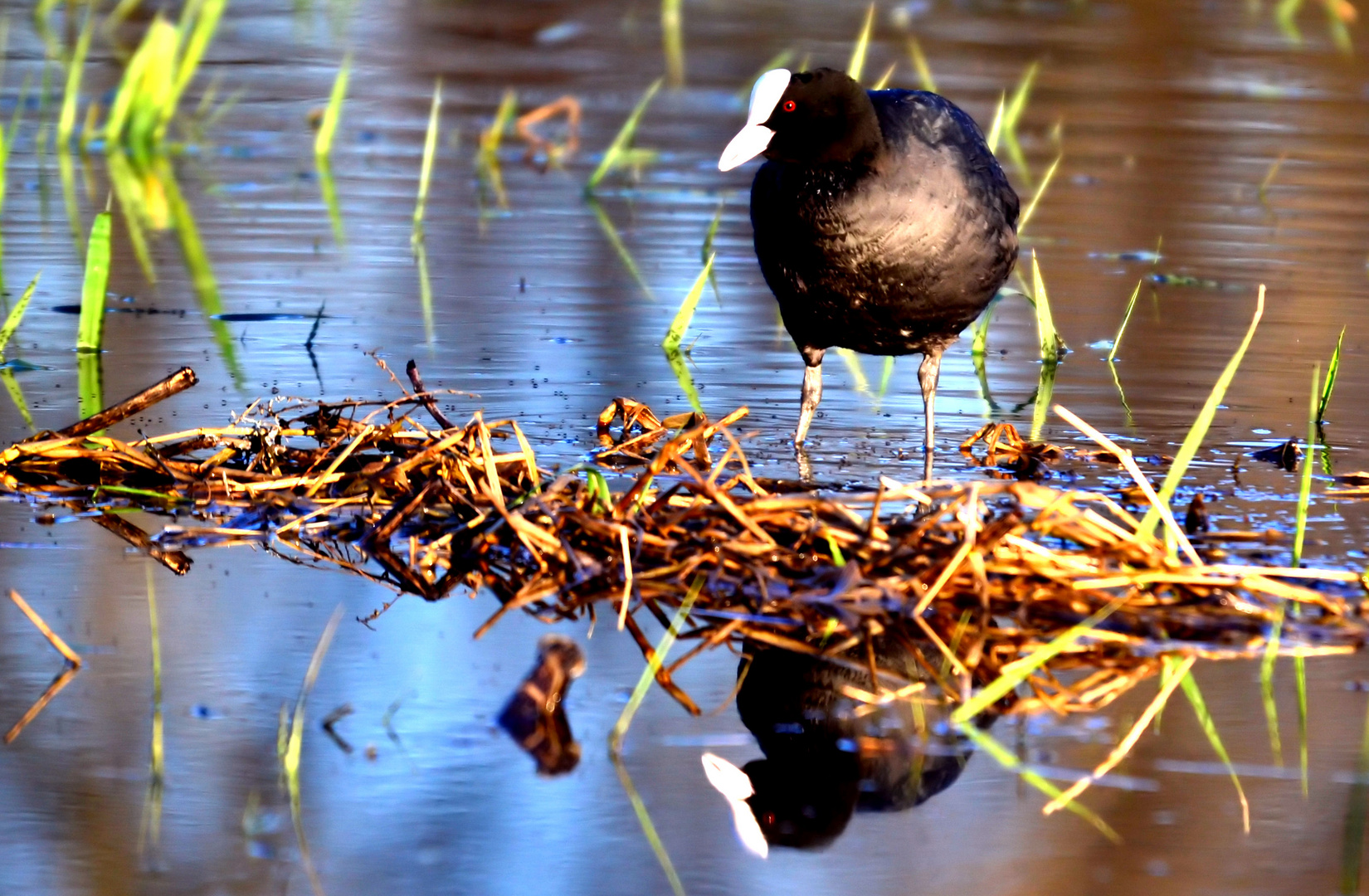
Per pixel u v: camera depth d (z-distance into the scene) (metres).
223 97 25.11
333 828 5.77
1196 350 13.27
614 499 8.98
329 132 20.91
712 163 21.30
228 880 5.40
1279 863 5.59
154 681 6.68
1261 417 11.46
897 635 7.66
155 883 5.38
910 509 9.27
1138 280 15.46
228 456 9.91
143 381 11.75
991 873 5.53
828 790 6.16
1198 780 6.24
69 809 5.84
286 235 17.00
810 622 7.74
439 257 16.17
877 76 24.59
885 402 12.04
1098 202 18.69
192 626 7.56
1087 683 7.20
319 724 6.57
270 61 27.81
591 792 6.07
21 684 6.88
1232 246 16.70
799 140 9.77
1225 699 6.98
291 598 7.96
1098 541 8.16
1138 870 5.56
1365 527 9.15
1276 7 33.25
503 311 14.15
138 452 9.70
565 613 7.86
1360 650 7.56
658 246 16.86
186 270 15.36
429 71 27.14
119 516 9.20
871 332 10.44
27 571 8.23
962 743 6.57
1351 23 31.56
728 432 8.95
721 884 5.45
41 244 16.16
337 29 30.72
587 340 13.36
